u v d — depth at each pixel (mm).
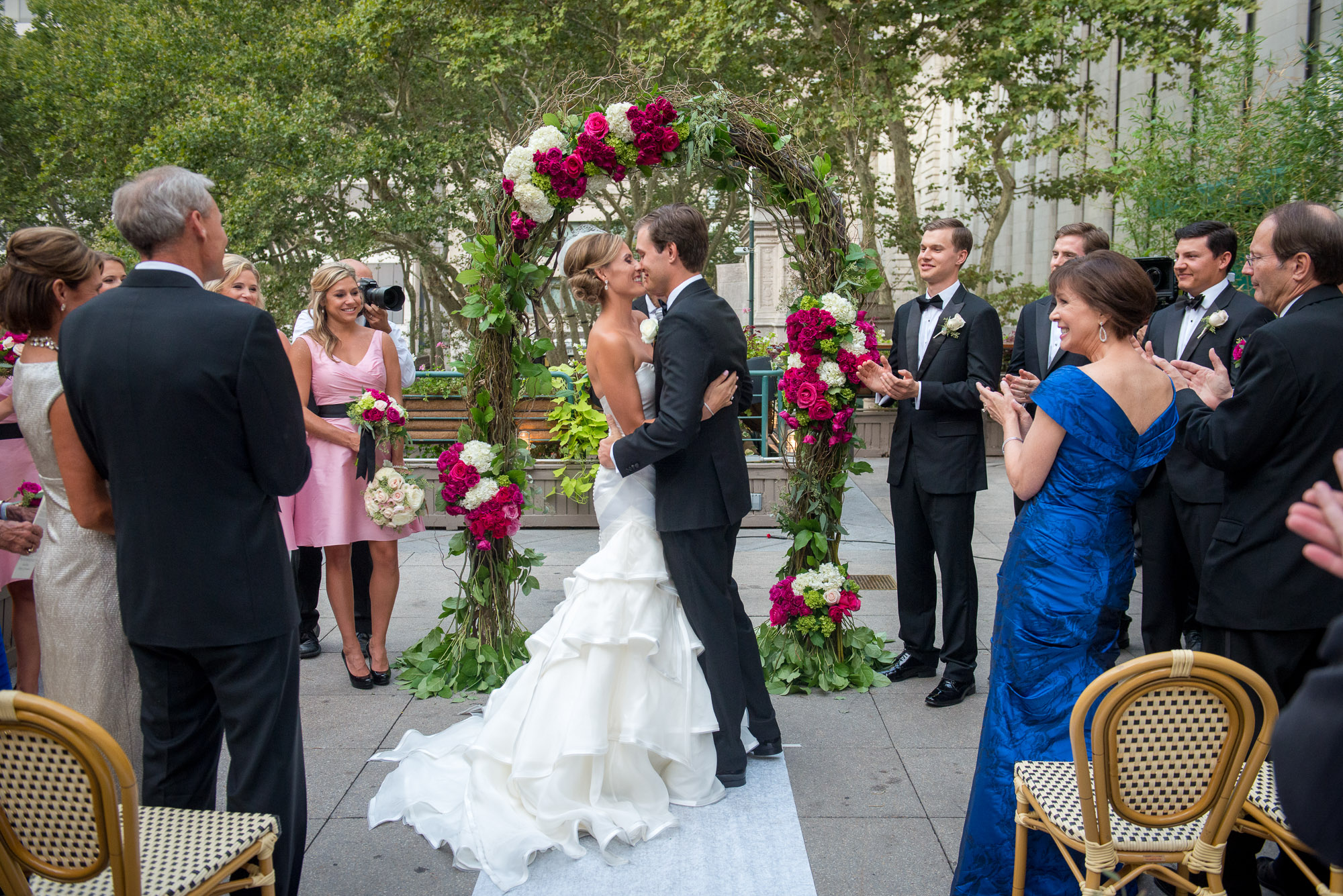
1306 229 2322
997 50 11617
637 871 2633
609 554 2965
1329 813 989
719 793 3023
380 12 14070
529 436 7086
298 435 2191
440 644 4137
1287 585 2264
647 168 3615
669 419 2781
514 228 3705
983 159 12359
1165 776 1833
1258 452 2271
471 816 2830
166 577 2064
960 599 3744
